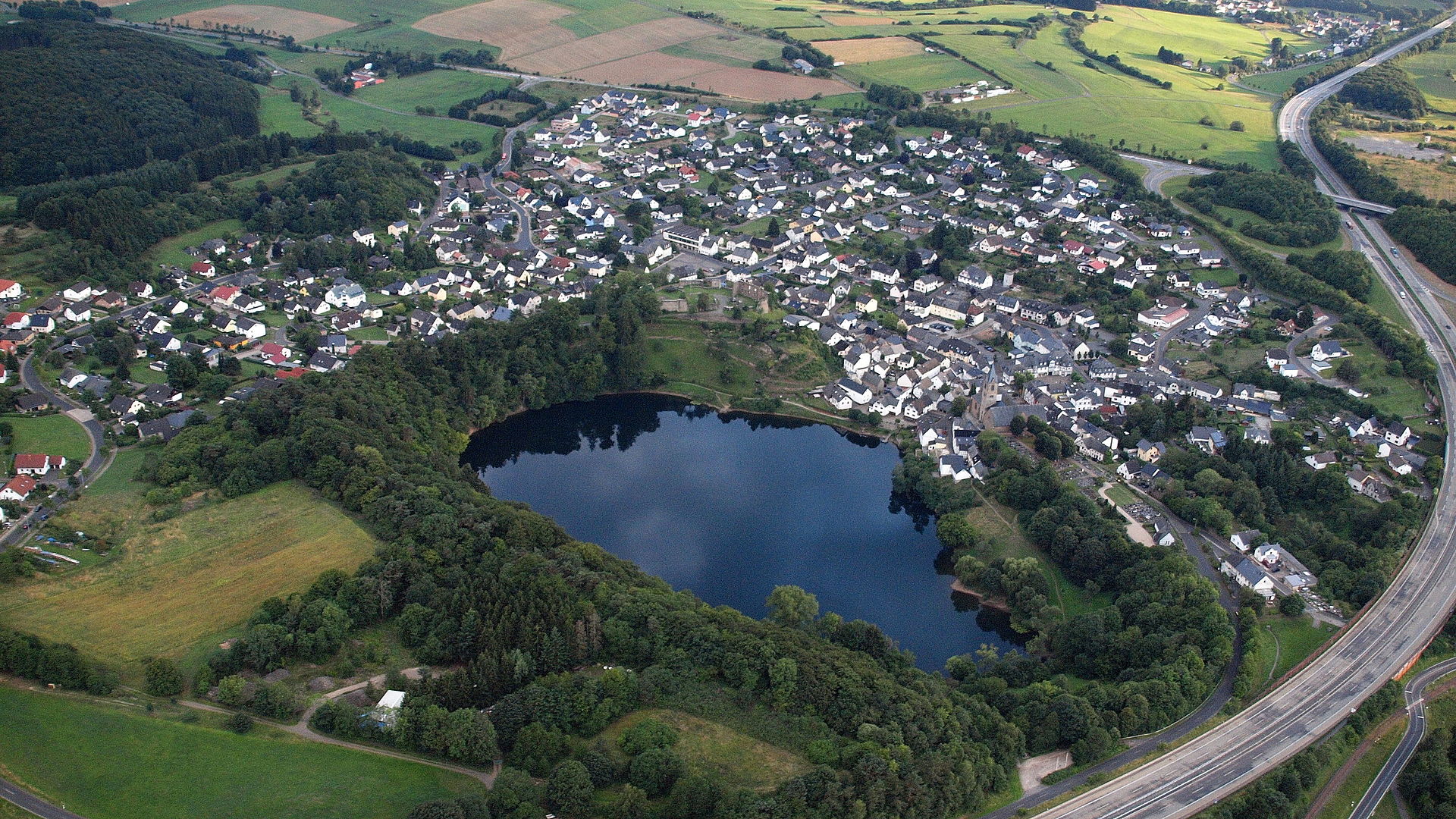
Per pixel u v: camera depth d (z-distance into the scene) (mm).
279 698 198625
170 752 189125
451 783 188500
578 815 181250
